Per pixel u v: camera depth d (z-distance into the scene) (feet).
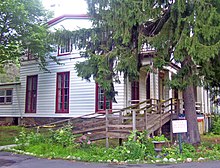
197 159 24.95
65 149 29.58
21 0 48.24
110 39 32.42
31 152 29.81
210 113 66.08
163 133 41.57
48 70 56.54
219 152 28.04
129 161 24.18
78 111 51.16
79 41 34.40
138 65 33.42
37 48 50.49
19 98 61.57
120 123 34.55
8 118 62.90
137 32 30.76
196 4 25.76
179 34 27.17
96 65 31.78
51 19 57.36
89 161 24.76
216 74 34.06
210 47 24.58
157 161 24.02
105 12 31.37
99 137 33.63
